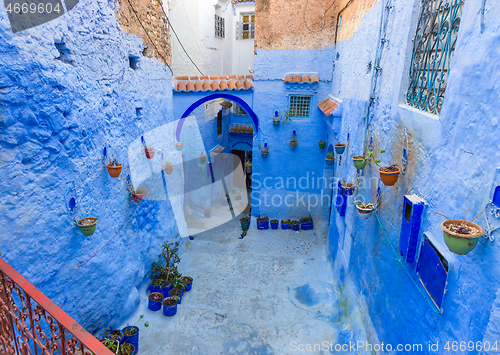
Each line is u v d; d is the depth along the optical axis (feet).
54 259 14.55
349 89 24.38
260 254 30.83
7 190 12.18
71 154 15.38
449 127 9.61
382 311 14.75
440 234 9.87
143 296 23.32
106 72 18.33
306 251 31.55
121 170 19.26
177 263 28.73
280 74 33.12
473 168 8.30
